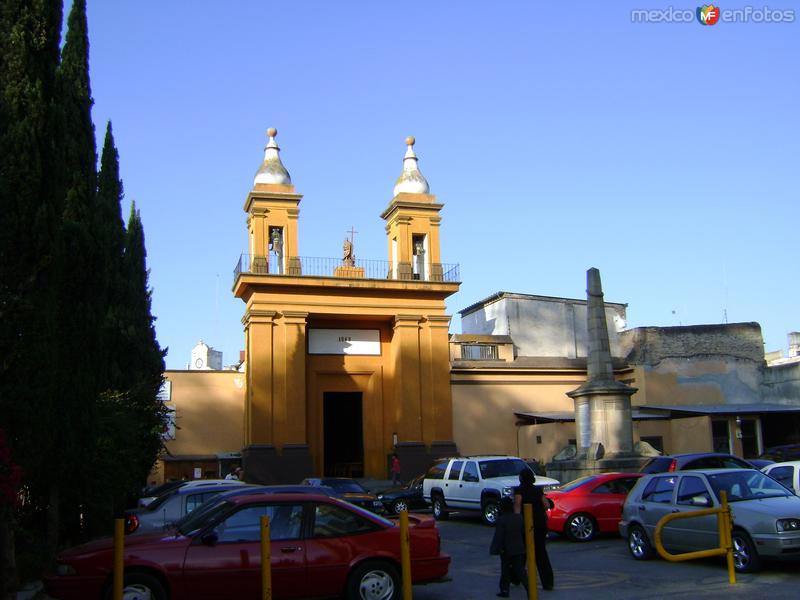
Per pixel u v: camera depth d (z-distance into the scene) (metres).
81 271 16.19
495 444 41.69
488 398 42.19
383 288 39.38
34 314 13.00
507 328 48.78
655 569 13.84
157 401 29.58
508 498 12.23
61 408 15.11
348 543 10.81
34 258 13.31
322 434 39.62
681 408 40.47
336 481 24.30
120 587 9.36
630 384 44.25
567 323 50.50
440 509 24.69
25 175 13.39
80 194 19.03
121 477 19.25
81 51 20.41
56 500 15.20
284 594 10.44
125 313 29.05
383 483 37.78
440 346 40.31
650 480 15.23
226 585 10.32
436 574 11.18
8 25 13.99
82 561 10.28
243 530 10.66
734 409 39.81
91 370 15.94
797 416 41.34
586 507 18.17
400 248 41.19
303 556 10.55
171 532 11.02
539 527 12.16
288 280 37.84
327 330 40.53
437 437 39.16
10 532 11.71
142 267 32.38
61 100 14.50
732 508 13.08
